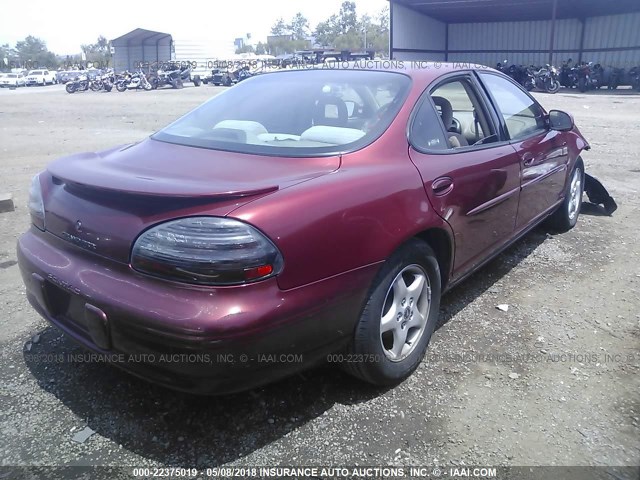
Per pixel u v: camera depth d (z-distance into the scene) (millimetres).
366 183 2631
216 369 2178
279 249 2238
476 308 3840
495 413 2754
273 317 2211
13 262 4809
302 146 2875
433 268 3066
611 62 32844
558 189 4863
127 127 14461
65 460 2465
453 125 3562
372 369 2771
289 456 2486
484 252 3674
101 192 2424
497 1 30109
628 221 5754
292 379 3021
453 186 3135
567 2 29047
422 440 2574
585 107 17594
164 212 2264
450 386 2967
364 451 2510
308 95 3314
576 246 5031
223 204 2238
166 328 2143
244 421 2707
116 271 2361
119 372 3107
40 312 2836
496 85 4148
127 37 43625
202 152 2912
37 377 3064
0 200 6355
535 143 4242
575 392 2910
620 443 2551
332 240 2414
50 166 2857
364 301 2619
